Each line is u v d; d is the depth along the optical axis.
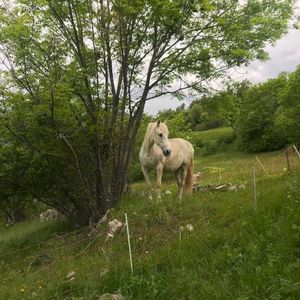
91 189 13.30
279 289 5.41
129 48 12.78
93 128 12.39
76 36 12.38
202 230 8.48
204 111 14.96
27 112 11.58
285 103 50.16
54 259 9.84
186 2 12.58
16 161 13.25
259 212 8.30
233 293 5.77
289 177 11.52
